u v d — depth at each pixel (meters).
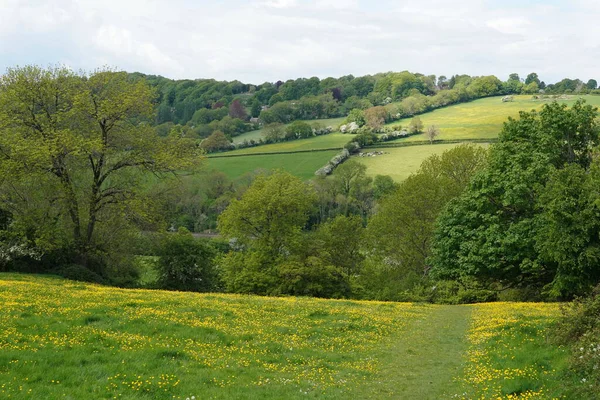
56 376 14.62
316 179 131.62
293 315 28.86
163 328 21.86
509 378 16.41
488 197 47.41
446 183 69.00
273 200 64.06
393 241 68.94
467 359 20.45
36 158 46.97
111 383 14.52
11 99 49.81
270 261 62.53
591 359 15.35
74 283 41.59
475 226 47.84
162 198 56.78
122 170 54.78
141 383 14.68
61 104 53.19
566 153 47.19
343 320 28.23
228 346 20.64
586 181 38.22
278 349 20.88
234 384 15.73
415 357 21.17
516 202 44.16
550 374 16.22
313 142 173.12
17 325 19.58
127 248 55.97
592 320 18.58
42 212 50.03
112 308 24.97
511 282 49.88
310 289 59.34
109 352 17.36
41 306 23.59
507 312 32.59
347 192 134.12
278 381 16.56
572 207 37.94
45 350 16.67
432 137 165.50
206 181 132.00
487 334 24.52
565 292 40.97
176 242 59.28
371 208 126.88
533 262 42.25
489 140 156.62
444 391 16.31
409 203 68.38
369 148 166.12
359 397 15.60
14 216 51.22
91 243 53.53
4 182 49.28
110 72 54.81
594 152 44.75
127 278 56.28
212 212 127.69
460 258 46.56
